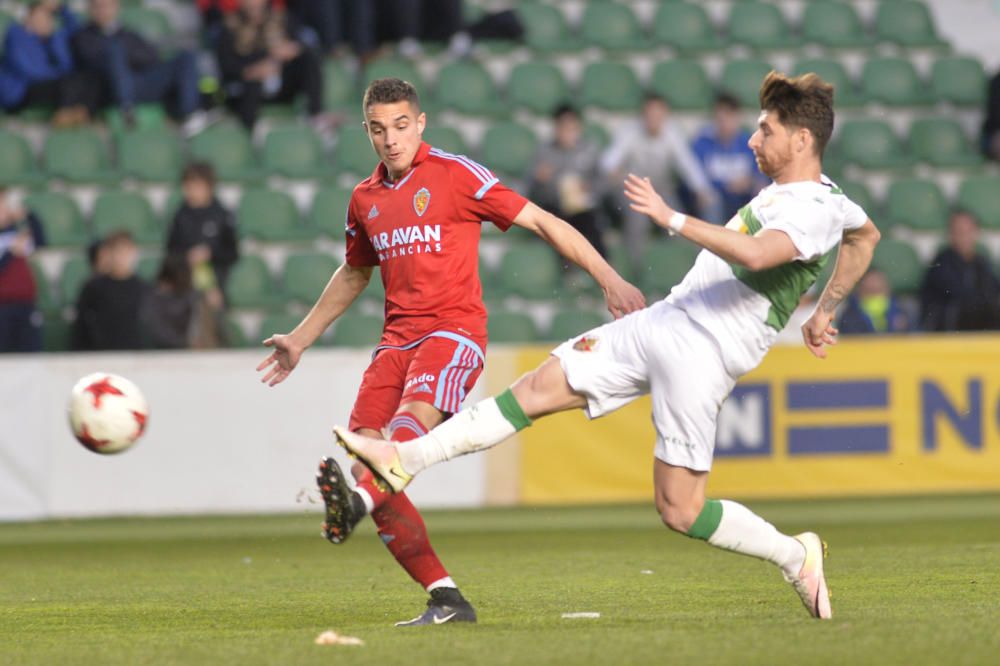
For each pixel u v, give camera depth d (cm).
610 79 5825
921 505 3800
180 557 2909
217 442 3906
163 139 5250
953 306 4619
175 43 5719
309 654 1416
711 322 1622
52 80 5206
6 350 4325
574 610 1880
